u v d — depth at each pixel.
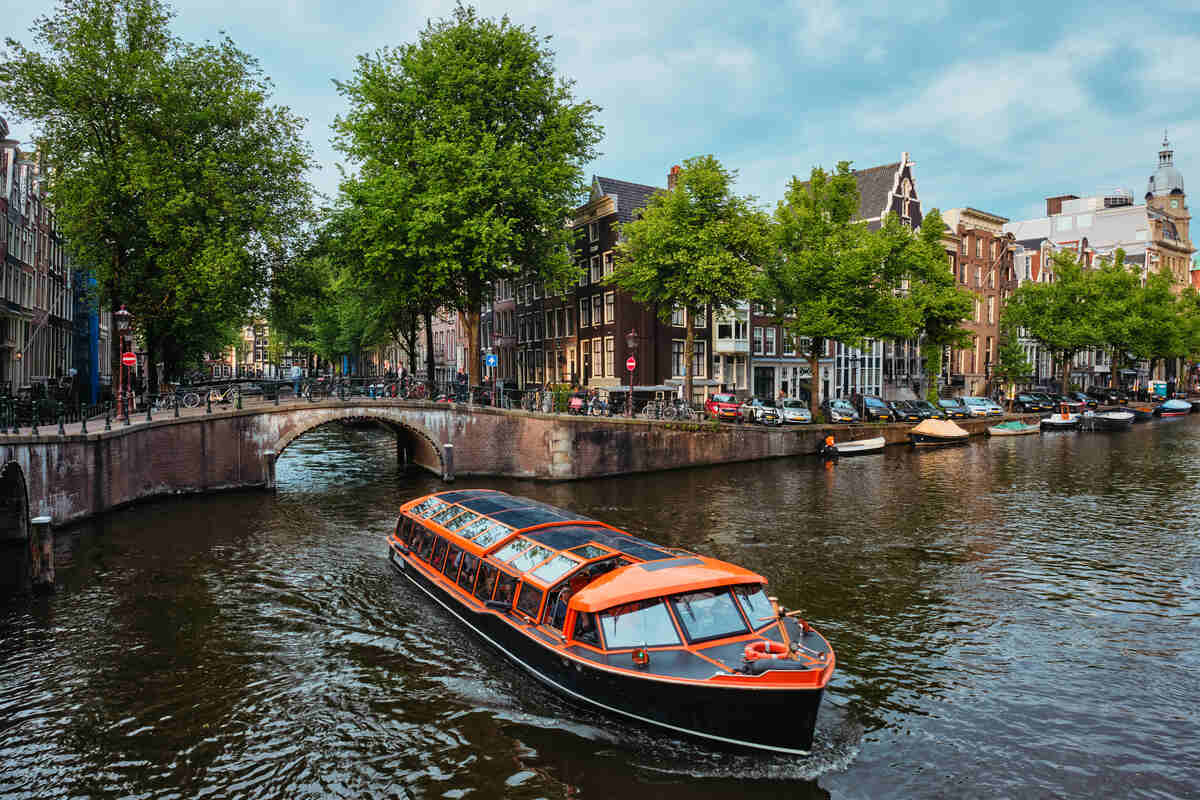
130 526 20.27
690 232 32.09
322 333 60.59
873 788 8.57
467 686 11.03
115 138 27.08
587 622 10.05
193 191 27.30
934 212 41.88
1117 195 91.25
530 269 34.34
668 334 42.06
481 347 59.38
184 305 28.36
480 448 30.05
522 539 12.97
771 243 34.09
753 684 8.55
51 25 25.88
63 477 19.48
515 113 31.66
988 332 62.53
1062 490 27.06
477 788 8.53
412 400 28.88
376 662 11.90
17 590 15.04
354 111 31.22
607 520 21.89
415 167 30.53
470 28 30.77
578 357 45.03
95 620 13.54
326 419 27.41
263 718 10.16
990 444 42.56
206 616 13.80
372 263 30.50
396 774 8.83
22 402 22.69
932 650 12.43
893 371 54.97
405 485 27.69
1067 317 60.59
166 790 8.59
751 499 25.39
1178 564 17.36
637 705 9.30
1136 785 8.67
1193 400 74.81
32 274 36.06
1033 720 10.15
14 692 10.83
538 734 9.67
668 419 32.28
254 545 18.61
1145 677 11.47
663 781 8.63
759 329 46.72
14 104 25.80
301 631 13.16
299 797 8.43
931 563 17.42
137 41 26.97
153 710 10.37
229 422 25.75
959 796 8.43
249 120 29.19
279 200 30.91
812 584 15.80
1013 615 14.05
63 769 8.97
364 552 18.09
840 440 38.66
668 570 10.60
